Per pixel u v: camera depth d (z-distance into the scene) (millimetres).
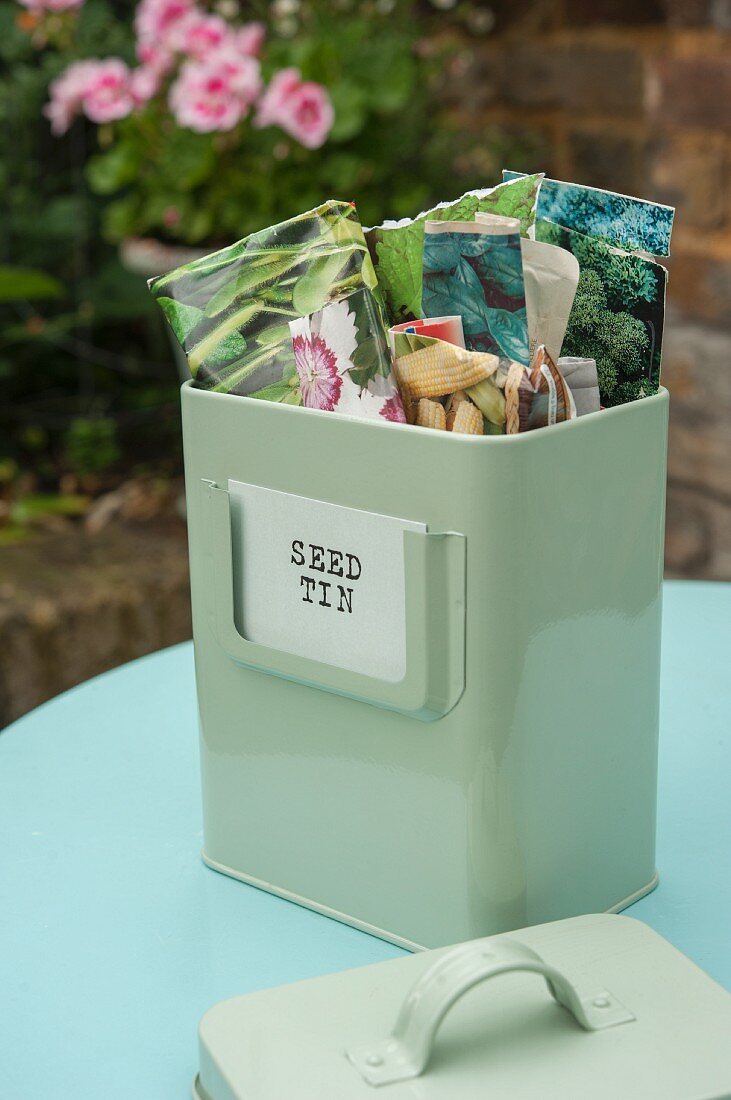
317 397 589
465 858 585
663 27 1920
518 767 572
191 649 997
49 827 741
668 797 752
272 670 624
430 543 549
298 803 644
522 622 555
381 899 624
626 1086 470
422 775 589
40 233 2586
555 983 494
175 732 857
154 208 2090
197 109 1961
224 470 625
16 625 1984
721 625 986
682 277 1987
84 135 2670
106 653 2059
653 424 603
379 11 2213
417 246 606
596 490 576
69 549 2256
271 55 2094
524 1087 470
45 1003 586
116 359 2723
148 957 618
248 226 2027
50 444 2715
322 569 593
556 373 564
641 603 620
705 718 843
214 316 623
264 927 642
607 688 609
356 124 1987
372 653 583
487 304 576
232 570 629
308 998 526
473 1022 505
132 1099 526
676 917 638
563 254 588
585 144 2107
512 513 539
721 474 2006
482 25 2232
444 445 538
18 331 2547
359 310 567
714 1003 516
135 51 2531
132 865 701
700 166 1912
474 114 2312
